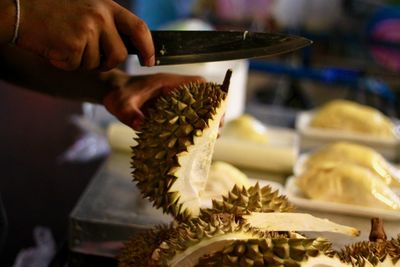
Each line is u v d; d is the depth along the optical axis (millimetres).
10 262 1271
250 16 2473
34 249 1222
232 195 592
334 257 483
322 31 2430
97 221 764
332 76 2059
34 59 811
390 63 2338
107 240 763
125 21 593
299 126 1303
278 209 594
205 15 2498
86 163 1414
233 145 1028
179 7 2393
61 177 1390
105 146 1447
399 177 955
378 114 1298
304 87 2531
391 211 815
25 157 1387
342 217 809
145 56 615
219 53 656
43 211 1359
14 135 1387
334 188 863
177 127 585
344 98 2217
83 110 1481
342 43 2375
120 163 992
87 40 572
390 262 513
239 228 491
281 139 1184
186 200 590
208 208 591
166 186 583
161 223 756
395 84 2164
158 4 2277
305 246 475
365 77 2072
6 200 1350
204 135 580
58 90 823
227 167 853
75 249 764
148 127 610
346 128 1260
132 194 864
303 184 896
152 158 593
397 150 1196
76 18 568
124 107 737
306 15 2438
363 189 849
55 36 567
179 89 628
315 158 1019
